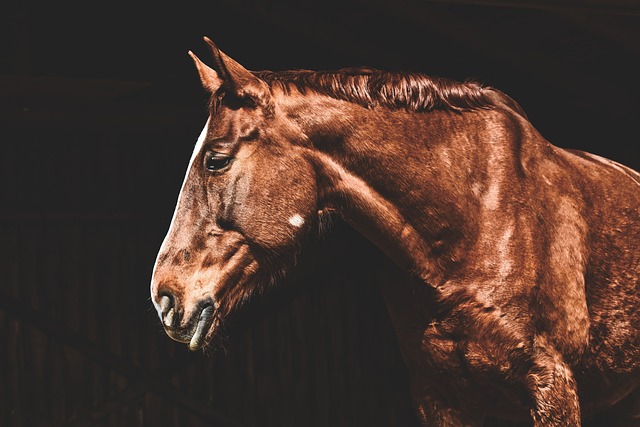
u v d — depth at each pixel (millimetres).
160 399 10117
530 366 4480
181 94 10266
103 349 9773
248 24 10203
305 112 4410
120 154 10188
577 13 8281
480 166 4598
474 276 4496
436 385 4754
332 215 4719
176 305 4223
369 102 4504
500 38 9453
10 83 8445
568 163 4914
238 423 10250
